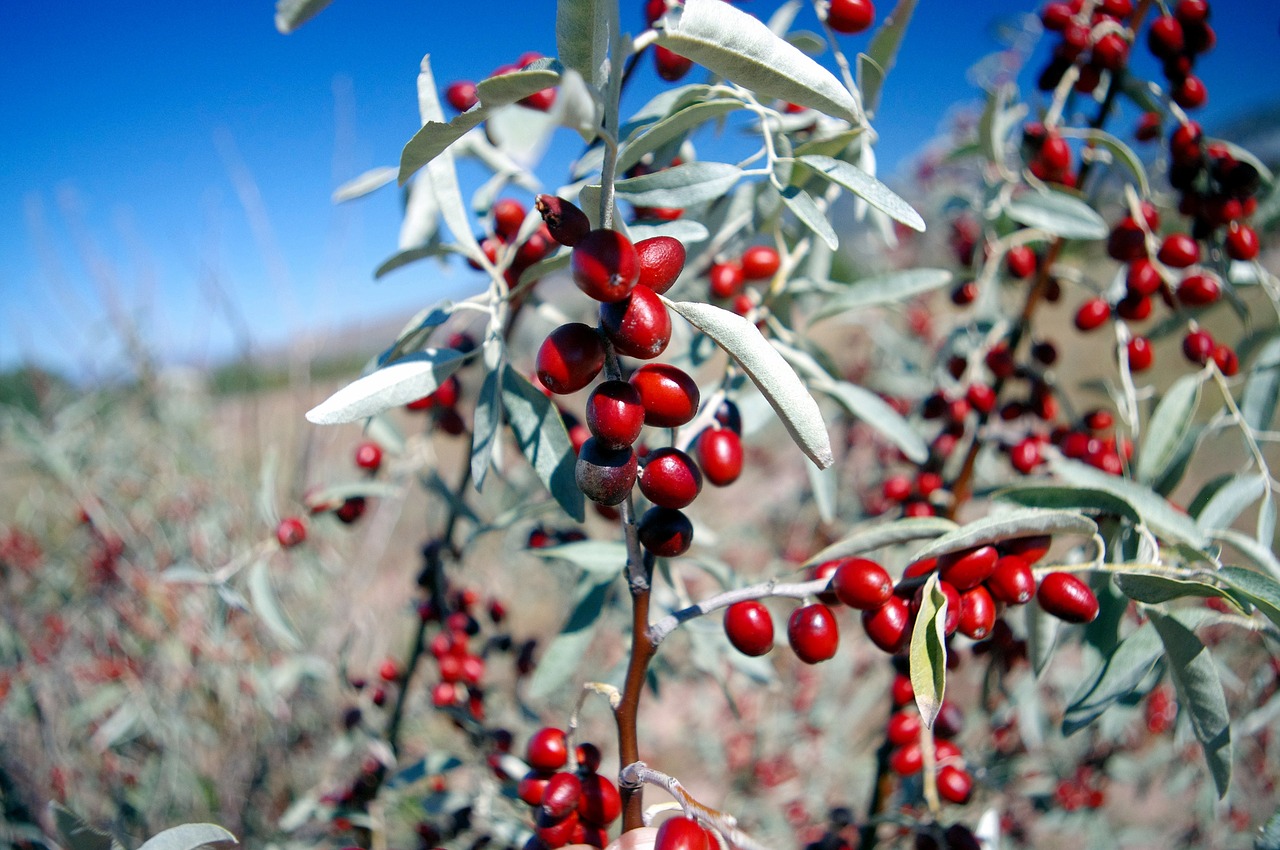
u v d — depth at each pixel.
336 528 0.70
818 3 0.24
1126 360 0.29
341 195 0.28
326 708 0.55
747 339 0.18
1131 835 0.52
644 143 0.22
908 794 0.32
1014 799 0.43
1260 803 0.48
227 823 0.45
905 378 0.47
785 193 0.21
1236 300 0.28
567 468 0.22
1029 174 0.30
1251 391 0.28
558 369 0.17
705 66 0.18
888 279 0.29
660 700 0.32
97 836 0.21
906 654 0.30
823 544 0.55
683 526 0.19
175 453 0.71
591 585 0.28
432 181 0.25
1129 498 0.23
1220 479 0.26
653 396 0.18
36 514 0.66
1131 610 0.31
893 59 0.26
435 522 0.40
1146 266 0.28
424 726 0.52
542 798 0.21
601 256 0.16
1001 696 0.36
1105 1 0.29
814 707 0.60
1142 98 0.29
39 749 0.43
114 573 0.54
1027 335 0.33
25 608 0.56
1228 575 0.19
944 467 0.36
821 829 0.50
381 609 0.61
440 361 0.22
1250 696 0.38
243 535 0.60
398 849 0.44
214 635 0.48
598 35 0.17
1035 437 0.31
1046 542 0.20
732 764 0.60
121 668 0.50
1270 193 0.30
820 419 0.18
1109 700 0.22
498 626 0.39
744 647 0.20
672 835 0.17
